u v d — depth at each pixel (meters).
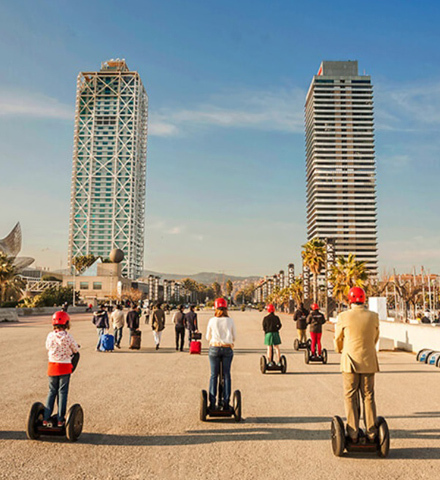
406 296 42.00
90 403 7.66
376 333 5.13
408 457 5.00
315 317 13.18
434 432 5.99
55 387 5.62
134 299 115.19
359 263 42.75
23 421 6.41
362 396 5.17
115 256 128.75
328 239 45.41
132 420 6.53
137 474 4.46
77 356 5.85
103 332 16.70
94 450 5.19
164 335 24.30
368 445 4.97
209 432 5.97
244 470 4.59
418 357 13.88
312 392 8.77
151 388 9.08
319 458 4.97
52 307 59.72
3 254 54.28
